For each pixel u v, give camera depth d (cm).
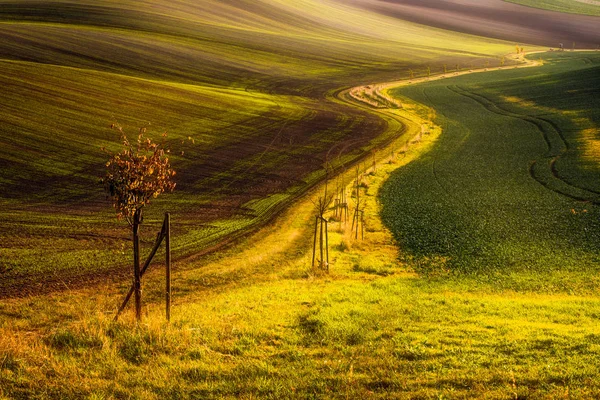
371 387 1191
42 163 4647
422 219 3897
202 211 3966
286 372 1266
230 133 6525
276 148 6116
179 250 3095
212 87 9500
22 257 2812
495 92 10488
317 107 8862
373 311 1920
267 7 19800
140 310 1733
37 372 1226
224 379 1228
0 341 1420
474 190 4728
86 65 9306
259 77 11219
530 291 2455
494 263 2947
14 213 3594
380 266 2906
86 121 5847
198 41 13188
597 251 3100
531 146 6419
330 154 6072
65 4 14150
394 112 9012
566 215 3891
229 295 2217
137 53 10781
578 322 1806
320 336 1571
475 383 1190
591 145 6122
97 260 2833
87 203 3906
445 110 9181
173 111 6944
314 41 16225
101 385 1177
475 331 1634
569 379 1198
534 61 16038
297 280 2575
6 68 7019
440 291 2427
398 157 6122
